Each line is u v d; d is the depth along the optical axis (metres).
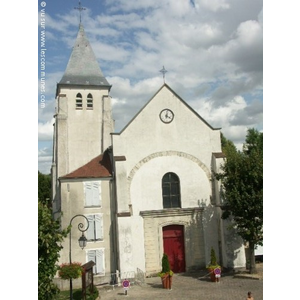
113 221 23.38
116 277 21.98
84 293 17.45
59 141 35.56
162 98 24.34
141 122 23.89
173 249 23.31
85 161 36.97
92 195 23.41
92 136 37.53
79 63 39.16
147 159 23.66
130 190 23.16
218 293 17.83
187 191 23.83
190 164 24.12
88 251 22.84
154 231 23.02
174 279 21.39
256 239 20.20
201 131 24.53
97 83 38.41
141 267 22.50
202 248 23.44
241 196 20.03
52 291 12.46
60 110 36.50
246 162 20.75
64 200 23.11
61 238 12.34
